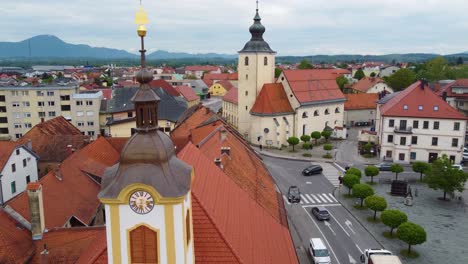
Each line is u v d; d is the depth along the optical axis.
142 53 18.39
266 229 28.44
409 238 43.75
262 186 42.00
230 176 35.25
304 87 103.94
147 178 17.44
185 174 18.78
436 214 56.72
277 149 97.50
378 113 98.69
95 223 43.56
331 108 109.38
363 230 52.19
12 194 56.94
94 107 105.00
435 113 80.81
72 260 30.80
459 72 174.50
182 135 66.69
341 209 59.62
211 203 23.28
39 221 32.75
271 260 24.27
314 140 104.06
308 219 55.94
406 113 82.19
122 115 98.25
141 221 17.92
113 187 17.67
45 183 41.09
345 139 107.81
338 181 73.12
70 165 46.59
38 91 104.88
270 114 96.94
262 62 102.25
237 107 117.38
